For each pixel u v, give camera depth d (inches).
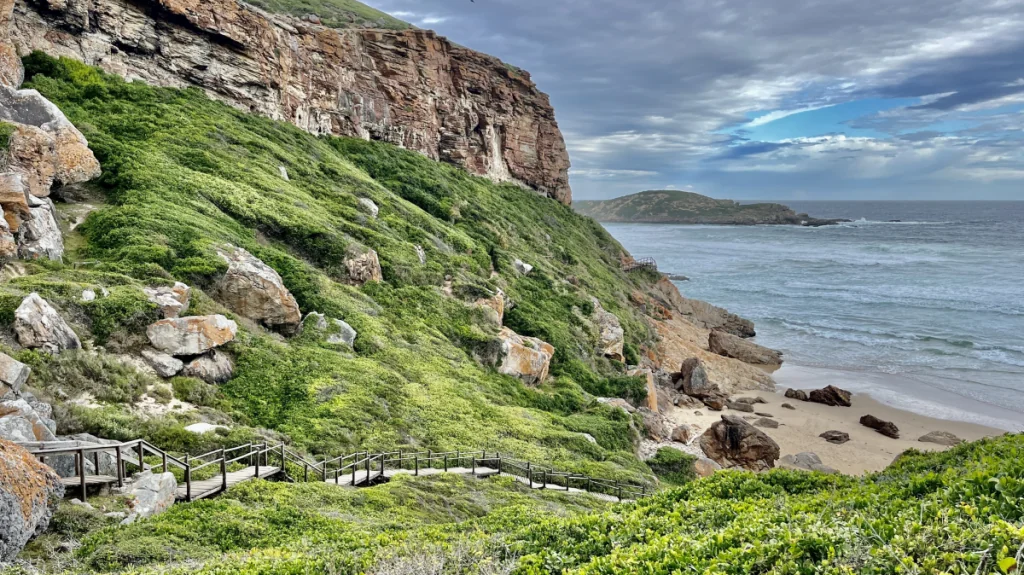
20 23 1622.8
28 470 435.5
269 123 2193.7
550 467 1023.0
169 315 977.5
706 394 1940.2
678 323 2893.7
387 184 2440.9
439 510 693.9
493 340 1533.0
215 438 754.8
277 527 523.2
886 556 239.3
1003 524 229.3
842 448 1544.0
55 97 1592.0
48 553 421.4
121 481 534.0
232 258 1224.2
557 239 3078.2
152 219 1241.4
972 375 2116.1
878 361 2332.7
